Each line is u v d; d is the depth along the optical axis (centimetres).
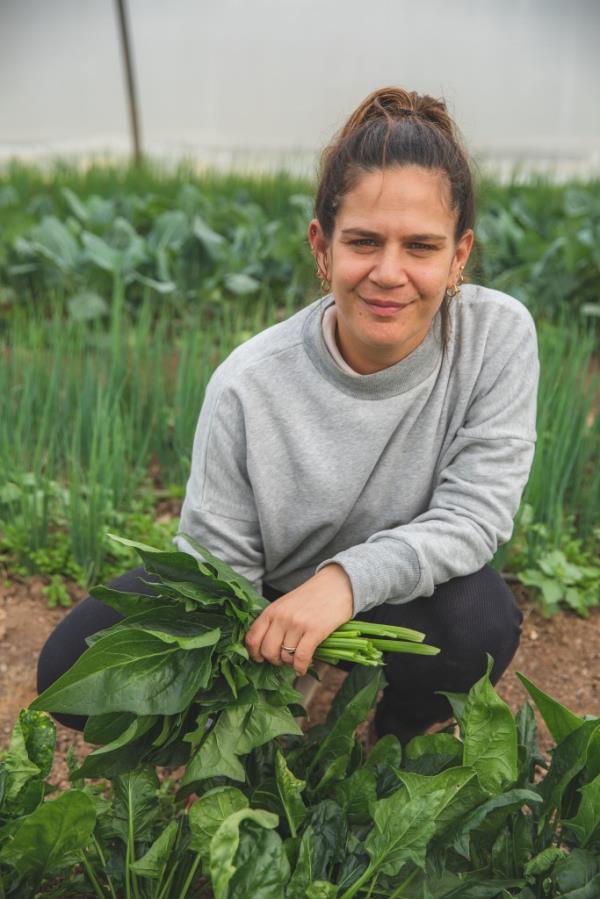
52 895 173
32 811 167
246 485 195
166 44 1903
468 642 197
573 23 1941
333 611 172
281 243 528
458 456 194
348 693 187
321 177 178
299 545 203
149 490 345
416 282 168
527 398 191
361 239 168
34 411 367
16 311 475
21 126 1867
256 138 1809
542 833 173
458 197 170
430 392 188
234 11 1906
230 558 198
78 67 1898
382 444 188
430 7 1980
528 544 299
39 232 518
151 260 514
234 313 513
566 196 651
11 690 256
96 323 430
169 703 162
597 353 480
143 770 176
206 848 157
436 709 210
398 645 176
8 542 302
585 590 300
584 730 170
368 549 181
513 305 192
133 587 203
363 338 173
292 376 186
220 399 188
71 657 200
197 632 170
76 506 294
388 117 168
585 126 1928
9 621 280
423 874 165
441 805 159
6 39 1877
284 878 150
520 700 259
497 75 2000
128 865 166
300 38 1948
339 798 175
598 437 356
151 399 375
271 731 165
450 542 185
